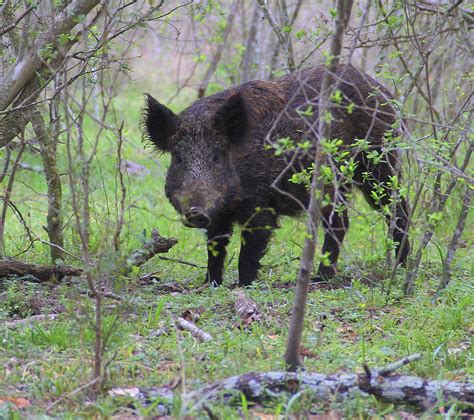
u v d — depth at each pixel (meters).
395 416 7.27
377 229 16.25
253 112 12.68
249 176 12.55
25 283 11.09
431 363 8.80
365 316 10.70
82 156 7.53
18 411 7.23
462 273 13.34
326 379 7.61
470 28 14.37
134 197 17.77
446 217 16.50
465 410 7.40
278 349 9.23
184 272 13.43
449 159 10.84
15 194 17.77
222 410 7.17
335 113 12.93
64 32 11.03
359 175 13.77
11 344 9.04
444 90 13.97
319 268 13.24
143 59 31.12
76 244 13.06
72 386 7.80
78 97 22.56
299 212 13.32
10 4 11.91
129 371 8.44
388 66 12.18
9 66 11.67
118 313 8.41
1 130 11.34
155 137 12.44
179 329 9.89
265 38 23.14
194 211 11.29
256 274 12.84
